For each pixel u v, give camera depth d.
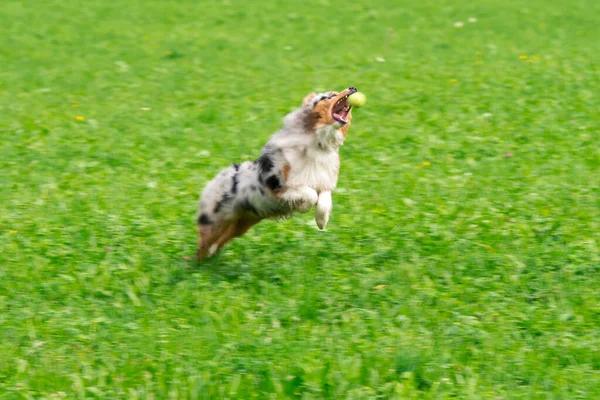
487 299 9.20
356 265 10.07
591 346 8.26
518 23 26.19
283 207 9.55
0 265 10.01
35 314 8.84
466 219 11.37
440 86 18.69
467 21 26.59
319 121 9.33
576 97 17.34
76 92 18.84
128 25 26.36
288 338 8.38
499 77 19.25
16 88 19.17
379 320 8.74
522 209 11.70
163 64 21.59
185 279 9.74
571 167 13.44
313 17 27.42
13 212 11.73
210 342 8.27
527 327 8.65
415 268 9.93
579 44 23.08
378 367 7.83
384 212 11.67
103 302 9.16
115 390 7.57
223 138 15.33
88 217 11.52
